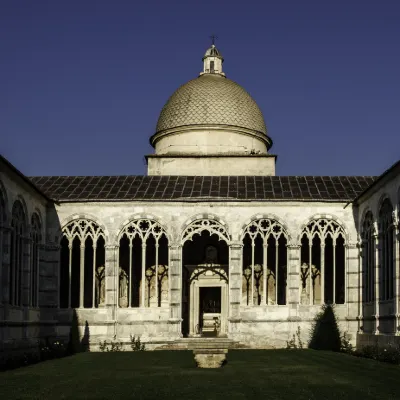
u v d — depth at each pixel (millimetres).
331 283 57781
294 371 34656
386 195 45844
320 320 52281
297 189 56625
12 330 44875
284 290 58250
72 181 58625
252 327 53781
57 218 54625
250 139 66750
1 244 42438
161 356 46156
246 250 58906
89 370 36500
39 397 25891
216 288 61125
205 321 59281
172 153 65688
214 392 26578
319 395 25688
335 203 54562
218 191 56281
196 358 36906
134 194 55781
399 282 42469
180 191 56406
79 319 53594
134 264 58500
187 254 59750
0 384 30328
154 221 54844
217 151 65688
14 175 44469
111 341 53500
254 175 61969
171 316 53938
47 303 53500
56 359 45688
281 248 58750
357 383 29422
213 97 66688
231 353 48219
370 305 50438
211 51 71375
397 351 40031
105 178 59219
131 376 32812
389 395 25641
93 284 54312
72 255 58281
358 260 53812
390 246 45812
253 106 68250
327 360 41906
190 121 66125
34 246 52031
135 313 54125
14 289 45844
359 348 48812
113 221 54781
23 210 48000
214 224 55031
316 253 58062
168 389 27531
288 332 53688
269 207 54906
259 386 28359
